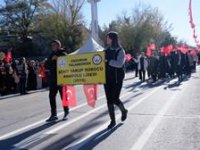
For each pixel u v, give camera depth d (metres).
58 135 8.17
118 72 8.71
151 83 22.39
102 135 8.07
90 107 12.16
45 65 9.88
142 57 25.14
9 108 12.77
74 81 9.27
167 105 12.22
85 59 9.03
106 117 10.21
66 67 9.34
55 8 56.72
